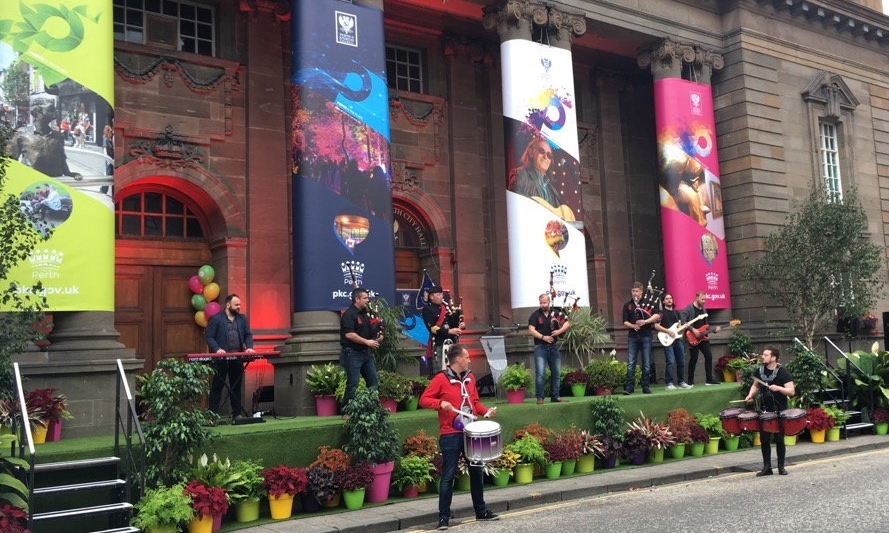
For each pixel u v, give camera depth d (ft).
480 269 61.21
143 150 47.55
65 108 35.09
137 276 48.55
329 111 43.73
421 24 60.49
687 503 29.94
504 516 29.91
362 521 28.63
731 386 49.90
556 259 52.26
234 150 51.29
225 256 50.11
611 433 40.55
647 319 47.32
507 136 53.31
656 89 63.05
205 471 28.71
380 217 44.65
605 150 69.41
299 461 32.30
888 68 78.89
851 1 72.49
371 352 41.52
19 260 33.12
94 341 34.83
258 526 28.68
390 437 33.09
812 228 59.31
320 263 42.29
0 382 27.91
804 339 62.08
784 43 68.69
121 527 26.37
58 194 34.35
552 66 54.54
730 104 65.98
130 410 26.91
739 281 64.13
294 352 41.34
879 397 50.90
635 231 70.28
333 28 44.68
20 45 34.47
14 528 22.47
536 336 41.88
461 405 28.48
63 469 27.32
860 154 74.33
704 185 62.75
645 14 61.21
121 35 48.52
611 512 29.01
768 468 36.35
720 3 66.59
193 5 51.70
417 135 59.57
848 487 31.30
